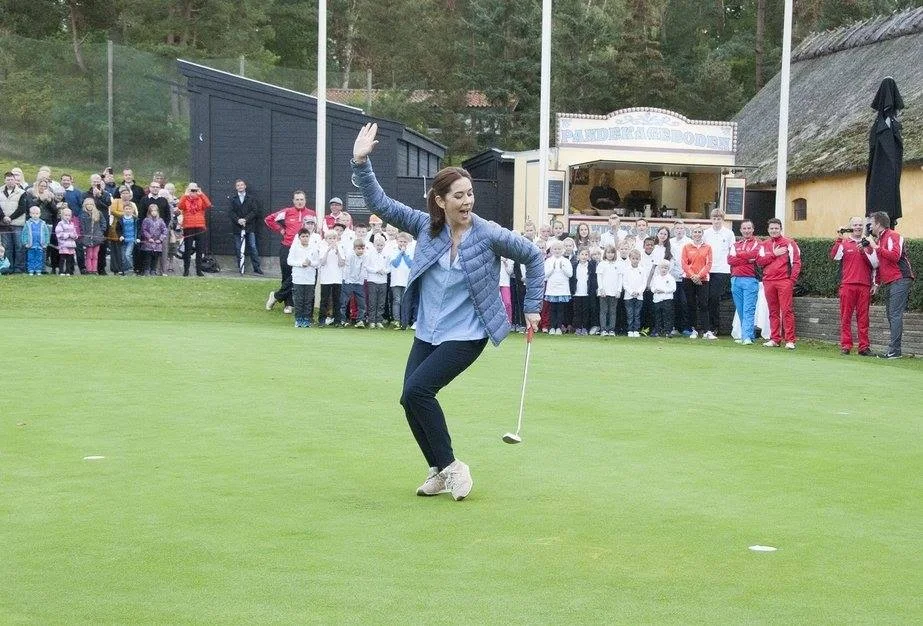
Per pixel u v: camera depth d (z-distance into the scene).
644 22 50.75
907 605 4.90
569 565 5.46
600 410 10.46
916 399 11.99
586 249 20.77
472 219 7.01
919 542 5.99
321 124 22.64
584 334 20.81
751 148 33.75
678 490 7.19
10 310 20.81
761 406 11.05
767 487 7.32
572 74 46.41
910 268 17.45
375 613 4.71
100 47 37.59
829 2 51.72
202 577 5.21
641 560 5.56
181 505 6.63
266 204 29.09
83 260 24.20
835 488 7.32
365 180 7.04
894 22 32.84
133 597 4.92
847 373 14.41
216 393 11.04
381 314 20.61
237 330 18.22
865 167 26.08
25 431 8.98
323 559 5.52
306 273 20.41
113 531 6.02
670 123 26.23
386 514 6.47
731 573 5.36
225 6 48.56
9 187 23.61
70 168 37.09
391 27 54.34
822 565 5.52
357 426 9.39
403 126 29.72
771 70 52.19
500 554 5.64
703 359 15.62
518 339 18.55
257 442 8.66
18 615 4.67
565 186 26.19
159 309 21.88
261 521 6.27
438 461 6.91
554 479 7.50
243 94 28.88
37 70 37.72
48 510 6.49
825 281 20.56
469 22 49.25
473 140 47.41
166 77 37.53
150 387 11.37
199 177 29.02
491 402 10.83
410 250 20.50
